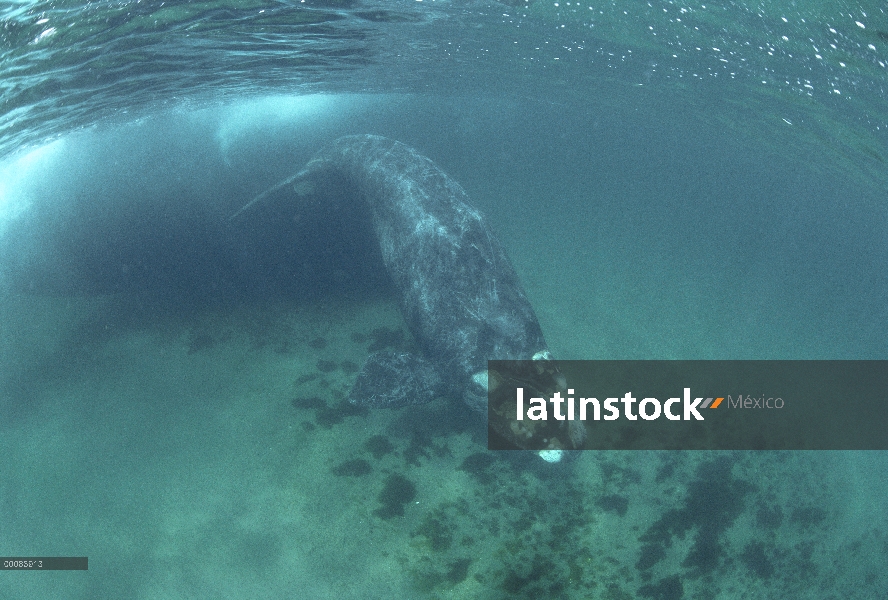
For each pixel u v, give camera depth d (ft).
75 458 31.76
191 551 26.61
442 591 25.11
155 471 30.86
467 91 111.14
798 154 85.56
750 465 34.88
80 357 39.52
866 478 35.76
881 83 34.53
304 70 57.52
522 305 32.99
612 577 26.43
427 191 38.17
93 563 26.12
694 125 105.70
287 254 50.37
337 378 37.81
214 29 35.09
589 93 92.89
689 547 28.50
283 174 63.62
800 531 30.71
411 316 35.47
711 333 53.11
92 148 61.72
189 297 45.42
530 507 29.66
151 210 52.16
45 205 50.98
